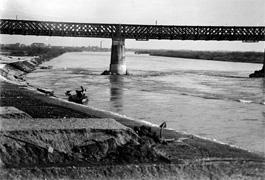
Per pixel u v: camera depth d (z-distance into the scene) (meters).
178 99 52.16
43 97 41.25
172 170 17.33
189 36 100.75
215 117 38.47
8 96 39.56
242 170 18.05
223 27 101.19
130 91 60.44
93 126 19.61
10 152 16.84
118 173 16.64
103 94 55.91
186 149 20.69
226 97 55.47
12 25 95.50
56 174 16.11
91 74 95.75
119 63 97.50
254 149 25.25
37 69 115.25
